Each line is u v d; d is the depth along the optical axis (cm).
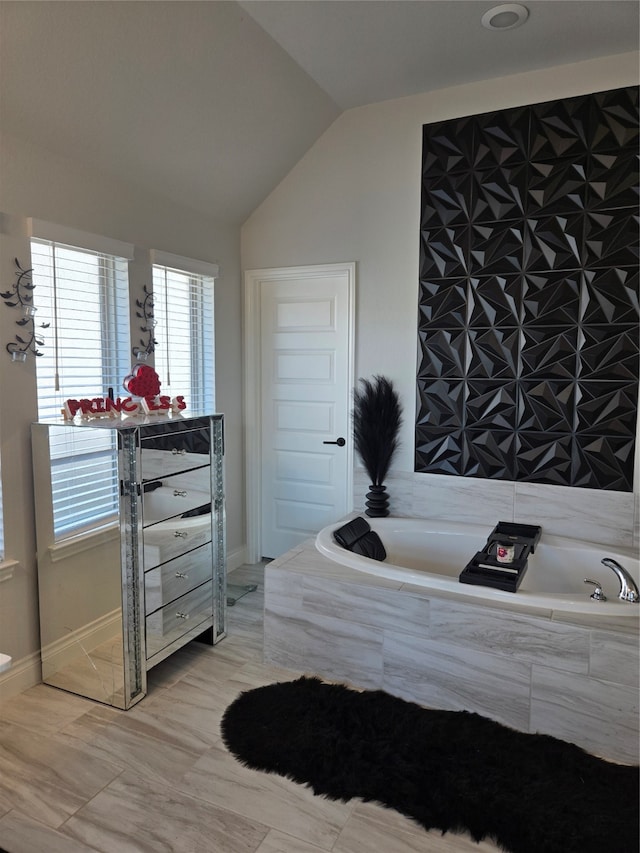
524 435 323
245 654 288
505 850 173
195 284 362
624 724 211
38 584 256
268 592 275
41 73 222
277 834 179
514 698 229
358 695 251
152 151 290
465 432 338
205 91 278
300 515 402
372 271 358
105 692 245
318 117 347
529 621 224
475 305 329
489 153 319
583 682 216
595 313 301
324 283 378
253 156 340
